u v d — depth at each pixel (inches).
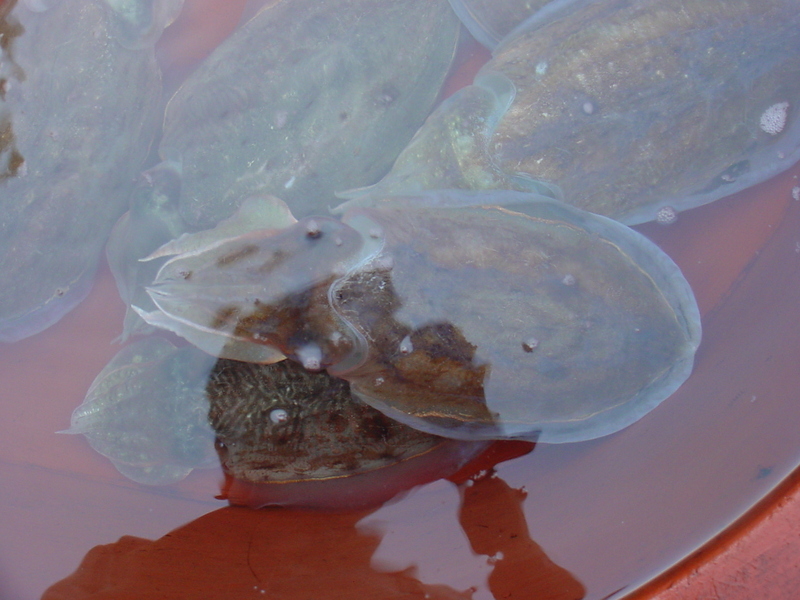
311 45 31.3
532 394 28.9
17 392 31.2
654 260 30.2
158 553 29.4
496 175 30.8
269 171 31.1
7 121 30.9
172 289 29.6
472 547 29.0
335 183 31.3
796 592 26.8
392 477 30.2
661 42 30.5
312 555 29.3
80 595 28.8
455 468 30.0
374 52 31.4
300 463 30.2
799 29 30.2
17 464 30.7
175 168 31.4
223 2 32.7
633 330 28.8
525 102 31.0
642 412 29.5
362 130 31.4
